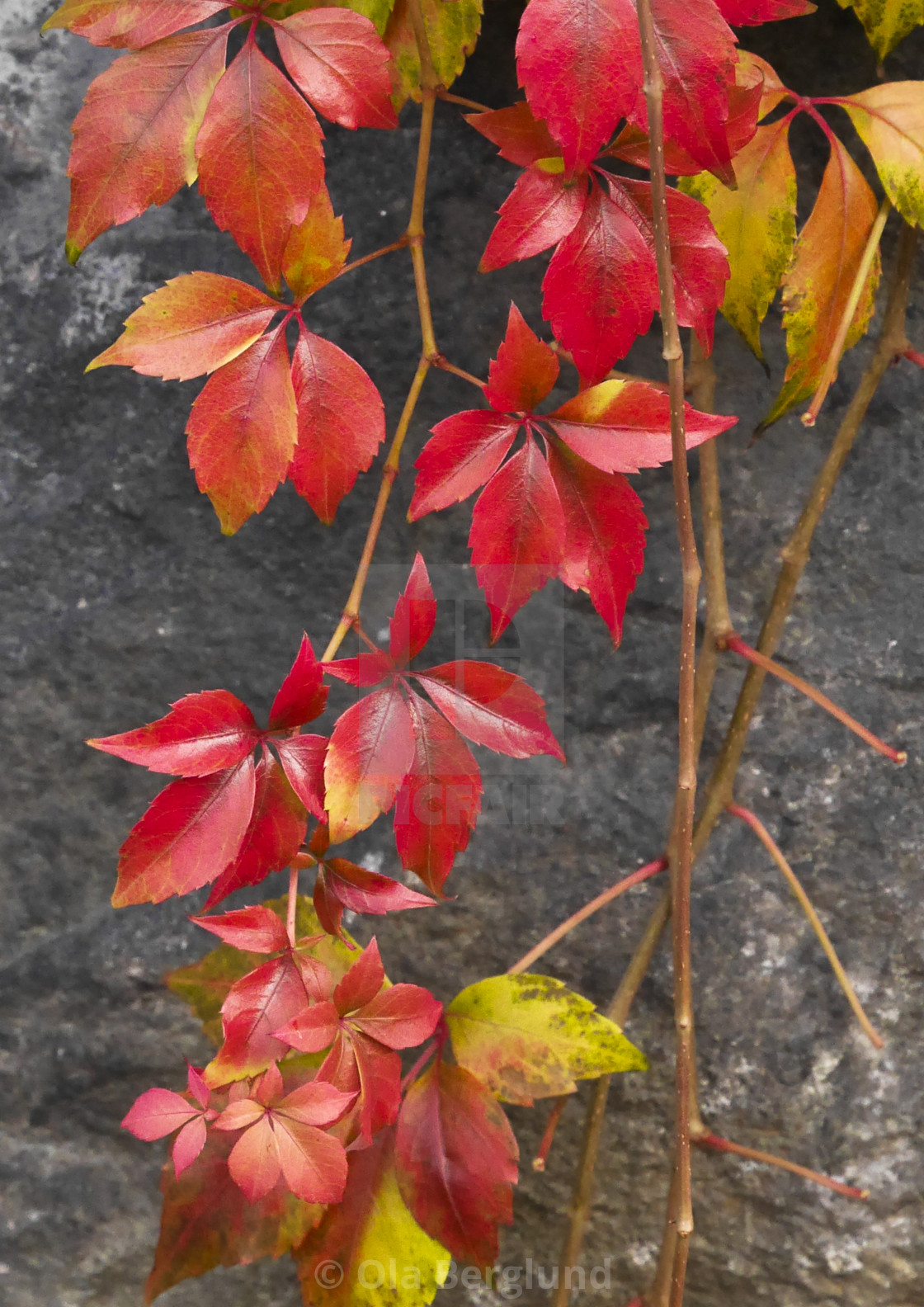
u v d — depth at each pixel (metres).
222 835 1.51
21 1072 1.74
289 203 1.49
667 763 1.71
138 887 1.50
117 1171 1.74
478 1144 1.58
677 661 1.70
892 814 1.71
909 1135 1.72
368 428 1.53
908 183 1.55
